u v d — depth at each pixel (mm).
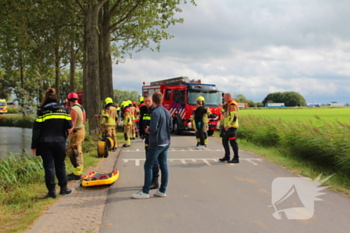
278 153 10500
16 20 17172
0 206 5000
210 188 6004
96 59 13508
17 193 5629
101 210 4738
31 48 21406
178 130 17766
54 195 5348
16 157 7996
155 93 5406
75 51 28266
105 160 9078
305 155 9359
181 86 17688
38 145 5312
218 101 17578
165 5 19328
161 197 5418
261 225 4184
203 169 7777
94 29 13508
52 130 5348
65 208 4824
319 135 8914
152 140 5289
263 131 12930
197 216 4504
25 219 4309
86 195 5555
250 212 4684
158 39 24750
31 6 17125
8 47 24359
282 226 4152
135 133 15852
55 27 20594
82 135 6852
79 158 6773
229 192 5738
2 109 39250
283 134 10883
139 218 4406
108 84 19594
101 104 14055
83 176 6605
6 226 4105
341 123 8734
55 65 27859
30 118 10328
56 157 5488
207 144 13211
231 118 8516
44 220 4301
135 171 7500
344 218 4465
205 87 17484
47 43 22047
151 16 21719
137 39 24969
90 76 13398
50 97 5492
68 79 62656
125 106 12258
